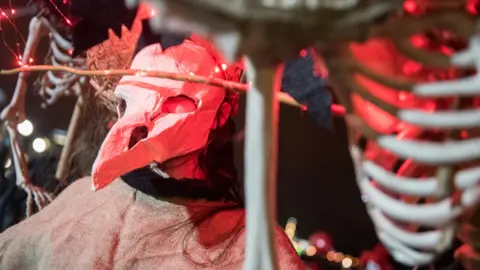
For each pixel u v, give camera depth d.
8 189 2.37
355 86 1.34
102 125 2.17
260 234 1.36
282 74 1.50
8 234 1.95
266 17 1.28
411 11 1.35
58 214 1.96
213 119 1.84
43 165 2.34
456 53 1.33
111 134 1.75
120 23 1.64
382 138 1.35
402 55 1.36
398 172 1.46
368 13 1.28
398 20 1.32
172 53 1.82
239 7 1.28
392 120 1.43
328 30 1.29
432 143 1.34
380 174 1.38
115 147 1.74
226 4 1.28
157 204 1.92
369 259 2.35
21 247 1.92
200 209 1.91
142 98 1.80
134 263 1.84
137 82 1.82
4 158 2.46
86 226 1.91
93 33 1.65
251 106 1.35
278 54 1.31
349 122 1.37
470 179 1.32
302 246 2.87
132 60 1.88
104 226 1.90
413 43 1.38
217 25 1.29
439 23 1.33
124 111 1.95
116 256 1.86
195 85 1.82
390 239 1.41
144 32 1.71
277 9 1.27
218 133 1.90
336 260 2.82
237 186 2.00
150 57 1.83
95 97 2.10
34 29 2.09
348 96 1.36
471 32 1.32
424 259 1.39
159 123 1.78
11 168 2.40
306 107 1.52
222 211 1.91
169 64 1.82
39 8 2.08
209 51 1.83
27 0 2.16
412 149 1.33
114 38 1.93
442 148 1.31
